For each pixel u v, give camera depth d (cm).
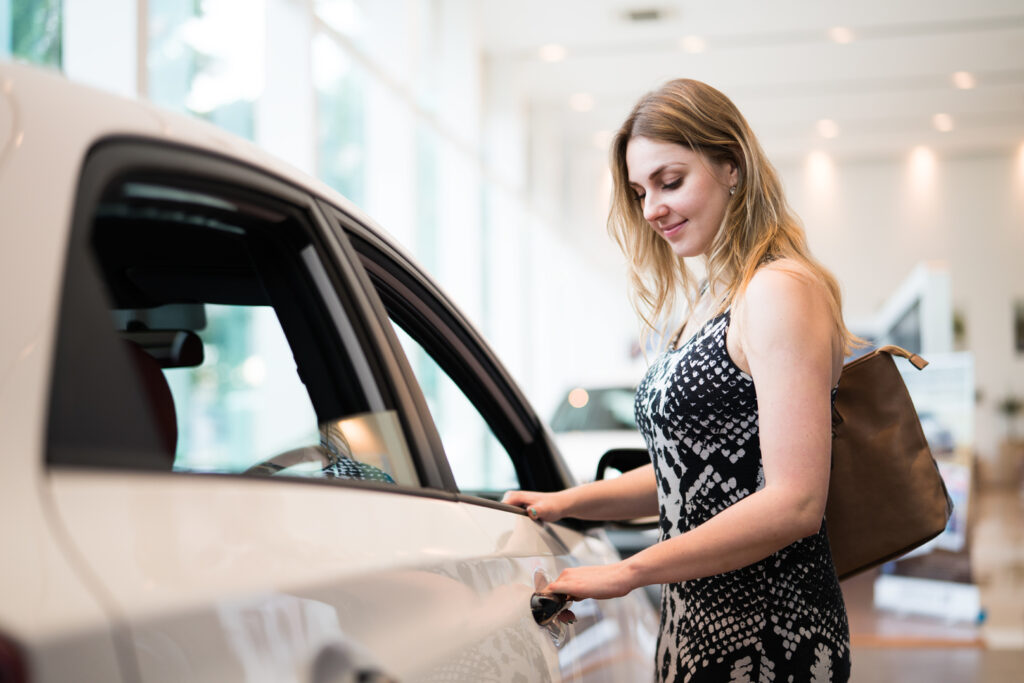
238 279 90
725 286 124
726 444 117
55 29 331
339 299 89
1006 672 405
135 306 90
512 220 1100
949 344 764
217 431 326
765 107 1338
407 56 738
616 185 142
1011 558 753
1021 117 1405
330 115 616
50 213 55
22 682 41
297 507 66
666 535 125
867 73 1184
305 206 88
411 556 77
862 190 1645
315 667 59
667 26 1009
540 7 950
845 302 1645
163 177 67
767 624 115
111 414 54
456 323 128
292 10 518
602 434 565
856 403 134
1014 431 1608
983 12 982
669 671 122
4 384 49
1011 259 1612
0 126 57
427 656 72
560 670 104
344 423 85
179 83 444
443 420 434
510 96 1097
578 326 1577
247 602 55
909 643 459
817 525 107
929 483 133
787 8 962
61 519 47
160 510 54
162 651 48
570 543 132
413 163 728
